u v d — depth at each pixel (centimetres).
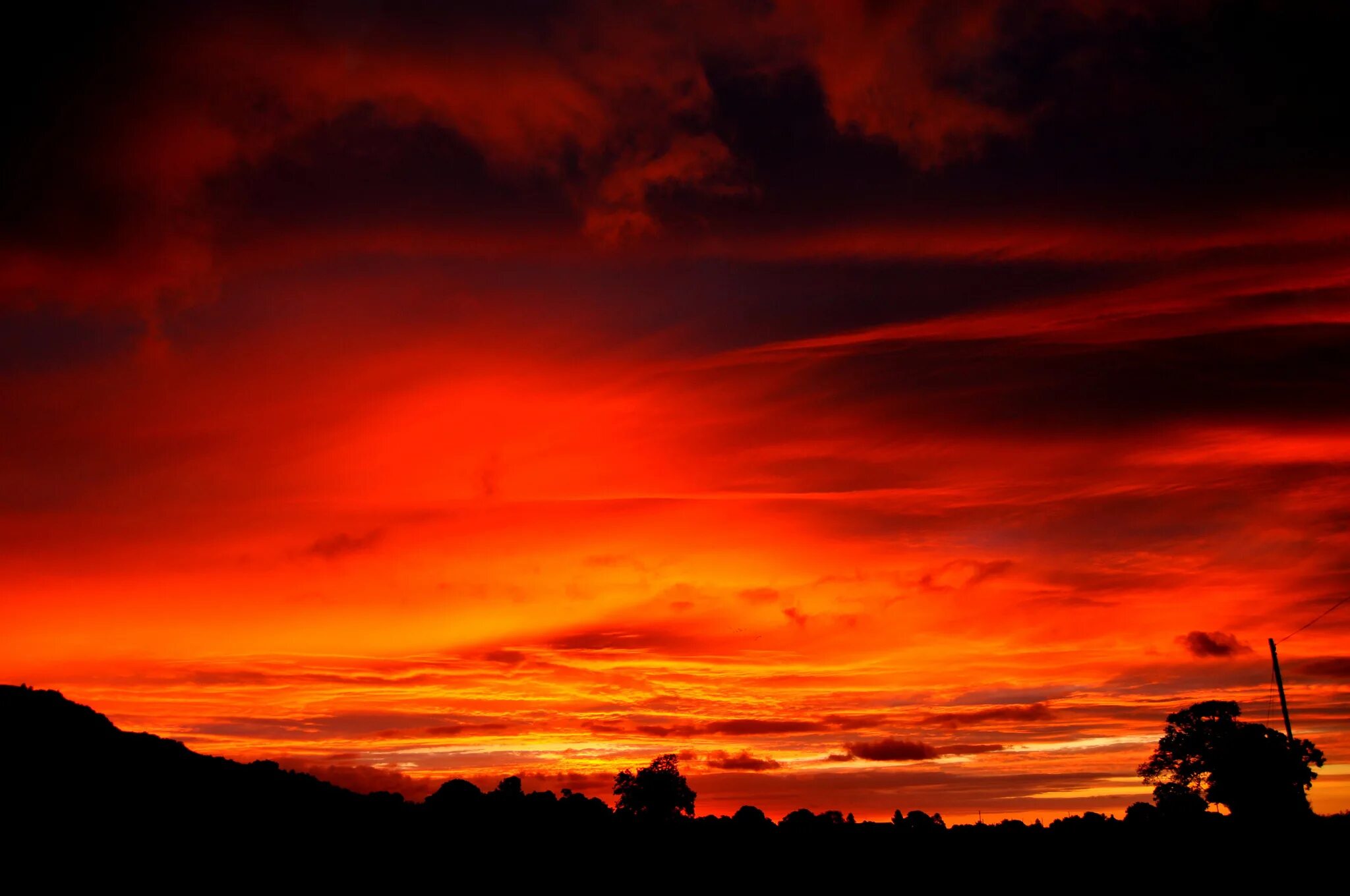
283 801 5538
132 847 4416
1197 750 5981
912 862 5850
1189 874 4959
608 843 6006
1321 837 5159
